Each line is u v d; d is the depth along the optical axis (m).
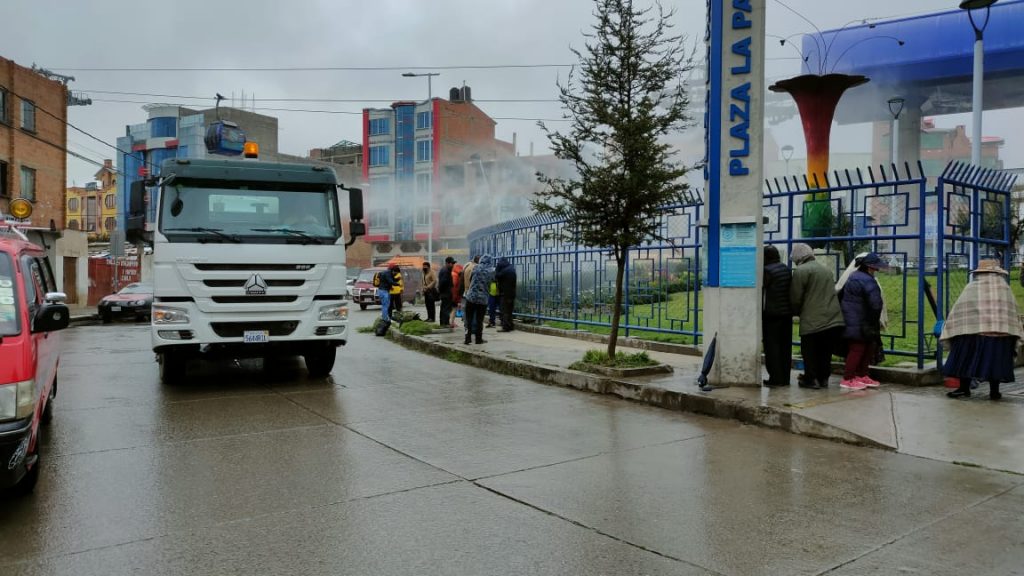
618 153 9.52
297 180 9.59
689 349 11.73
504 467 5.82
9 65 27.86
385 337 17.34
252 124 63.09
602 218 9.55
